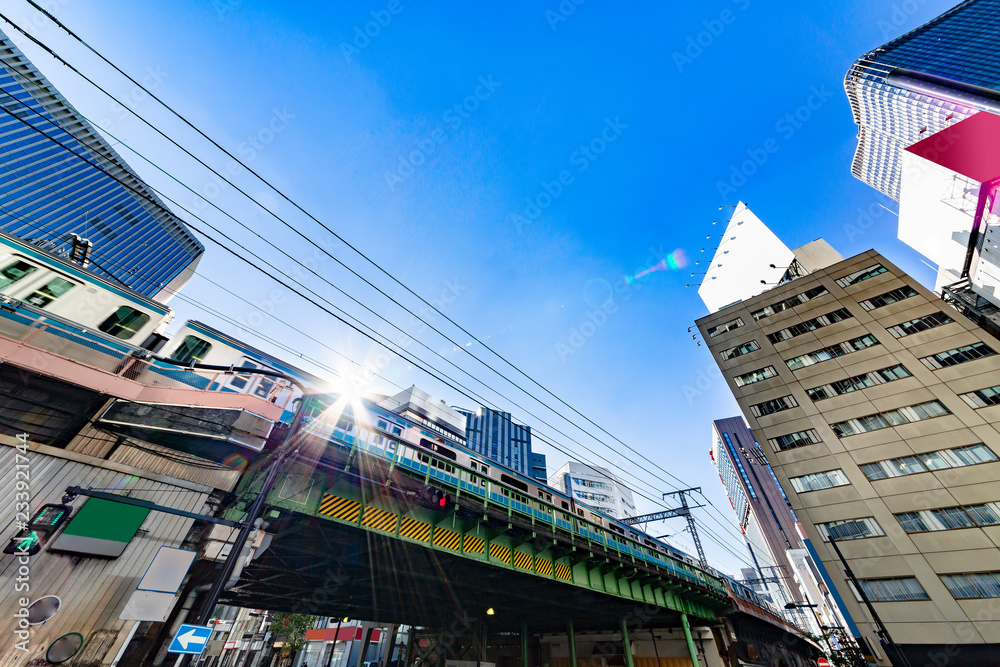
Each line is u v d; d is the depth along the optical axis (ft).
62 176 199.62
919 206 134.92
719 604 95.86
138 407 33.68
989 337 81.10
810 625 224.94
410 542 44.47
